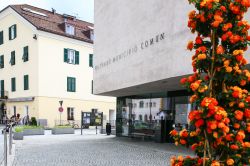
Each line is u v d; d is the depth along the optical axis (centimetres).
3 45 3922
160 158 1145
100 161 1074
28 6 3888
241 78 276
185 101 1593
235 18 285
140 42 1309
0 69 3978
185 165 305
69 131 2656
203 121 265
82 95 3772
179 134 301
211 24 282
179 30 1018
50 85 3450
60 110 2825
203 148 286
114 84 1620
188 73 967
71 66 3659
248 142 275
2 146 1559
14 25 3703
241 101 272
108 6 1716
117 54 1579
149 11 1232
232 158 273
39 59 3359
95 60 1948
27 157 1165
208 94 278
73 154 1259
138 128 2042
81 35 3878
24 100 3497
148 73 1234
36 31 3366
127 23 1451
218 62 282
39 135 2458
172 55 1057
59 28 3672
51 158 1141
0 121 3925
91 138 2122
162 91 1758
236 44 283
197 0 286
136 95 2078
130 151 1360
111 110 4181
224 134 257
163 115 1762
